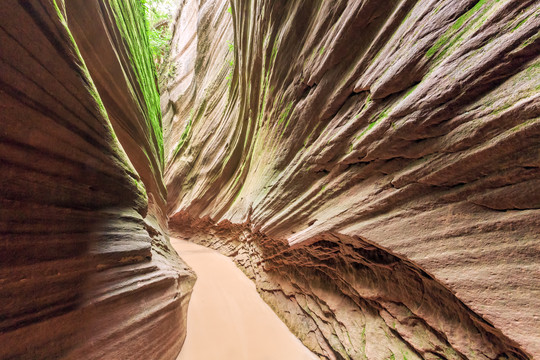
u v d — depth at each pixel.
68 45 2.50
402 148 3.50
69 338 2.33
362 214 4.19
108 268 3.12
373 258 4.40
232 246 13.43
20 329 1.91
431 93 2.96
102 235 3.07
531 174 2.32
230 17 17.08
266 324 7.07
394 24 3.74
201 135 18.86
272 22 7.32
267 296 8.64
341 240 4.80
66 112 2.50
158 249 6.17
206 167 16.78
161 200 9.95
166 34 31.23
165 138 26.39
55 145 2.36
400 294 3.98
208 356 5.40
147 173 7.62
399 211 3.63
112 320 2.97
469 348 2.93
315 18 5.54
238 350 5.75
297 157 6.42
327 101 5.25
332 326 5.42
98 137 3.17
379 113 3.88
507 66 2.36
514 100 2.29
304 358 5.57
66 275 2.41
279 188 7.12
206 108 19.30
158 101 13.04
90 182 2.97
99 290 2.86
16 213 1.93
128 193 4.01
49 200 2.28
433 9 3.08
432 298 3.48
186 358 5.08
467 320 3.04
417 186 3.40
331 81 5.09
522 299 2.32
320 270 6.39
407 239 3.43
